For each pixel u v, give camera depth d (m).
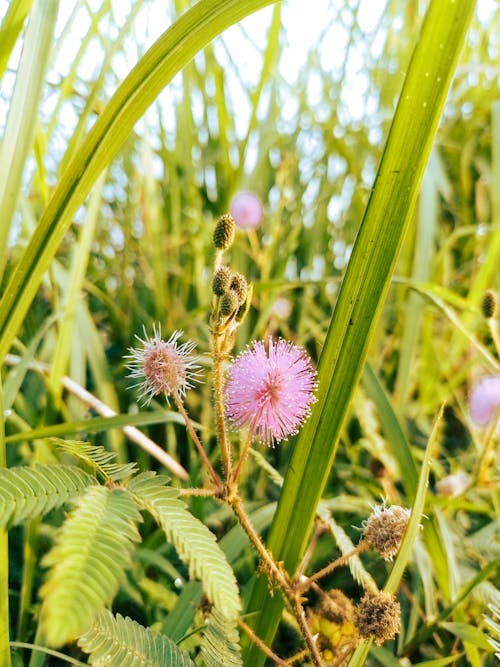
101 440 0.28
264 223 0.42
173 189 0.39
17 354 0.32
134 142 0.40
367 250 0.14
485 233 0.37
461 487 0.24
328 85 0.46
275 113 0.42
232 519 0.25
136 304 0.36
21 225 0.31
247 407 0.12
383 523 0.13
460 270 0.40
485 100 0.49
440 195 0.45
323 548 0.22
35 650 0.16
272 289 0.31
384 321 0.36
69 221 0.14
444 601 0.20
